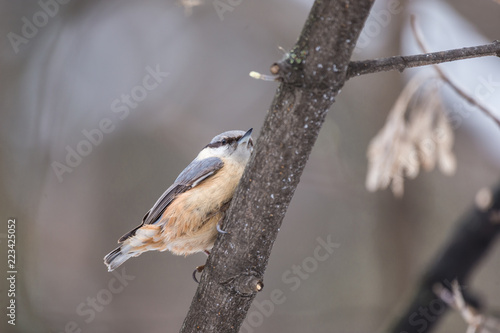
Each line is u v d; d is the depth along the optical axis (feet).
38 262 38.73
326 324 42.42
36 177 38.19
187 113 48.88
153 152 48.29
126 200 47.16
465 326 40.83
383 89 41.65
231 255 14.52
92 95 43.21
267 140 13.39
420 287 26.55
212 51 48.57
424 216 41.83
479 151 40.88
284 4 43.57
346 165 43.98
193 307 15.46
